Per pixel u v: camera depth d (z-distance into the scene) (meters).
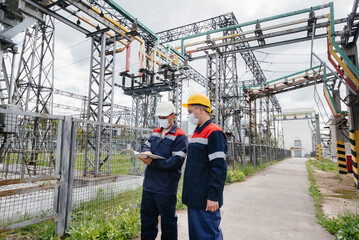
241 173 11.09
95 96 11.20
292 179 11.21
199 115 2.50
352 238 3.57
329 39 9.54
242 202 6.27
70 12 9.98
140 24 15.16
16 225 2.96
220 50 16.78
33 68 14.02
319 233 4.04
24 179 3.03
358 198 6.93
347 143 20.23
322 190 8.31
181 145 2.93
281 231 4.12
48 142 4.07
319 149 32.56
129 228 3.71
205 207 2.22
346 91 9.84
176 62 20.19
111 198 4.64
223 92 18.94
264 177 11.96
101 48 10.79
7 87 10.19
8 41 8.19
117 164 5.34
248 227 4.30
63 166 3.54
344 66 8.84
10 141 5.65
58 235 3.43
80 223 3.64
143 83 16.78
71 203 3.64
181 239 3.71
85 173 4.46
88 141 5.39
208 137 2.30
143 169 6.63
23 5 8.22
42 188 3.29
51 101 15.23
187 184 2.37
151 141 3.23
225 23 18.81
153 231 2.98
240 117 20.59
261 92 21.97
